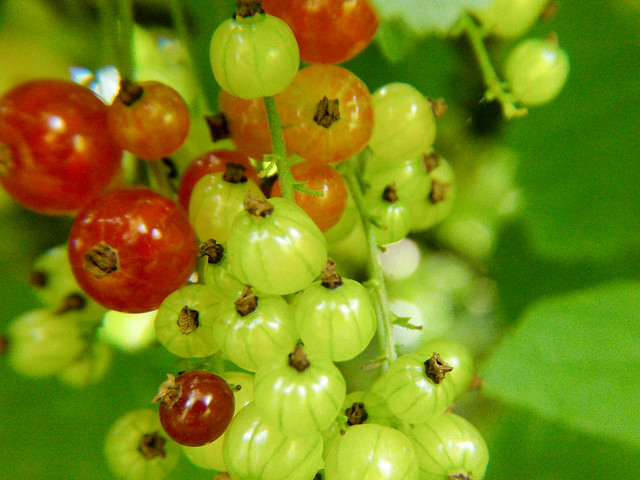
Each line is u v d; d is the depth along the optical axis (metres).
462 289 0.17
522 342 0.08
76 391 0.11
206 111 0.09
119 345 0.11
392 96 0.08
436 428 0.07
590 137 0.11
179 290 0.08
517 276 0.13
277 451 0.07
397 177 0.09
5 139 0.07
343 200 0.08
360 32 0.08
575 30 0.11
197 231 0.08
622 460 0.11
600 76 0.11
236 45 0.07
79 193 0.08
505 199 0.12
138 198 0.07
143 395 0.11
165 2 0.11
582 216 0.11
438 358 0.07
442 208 0.09
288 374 0.06
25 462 0.10
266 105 0.07
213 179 0.08
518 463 0.11
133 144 0.08
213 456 0.08
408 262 0.16
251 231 0.07
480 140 0.13
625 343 0.08
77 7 0.11
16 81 0.11
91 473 0.11
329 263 0.07
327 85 0.07
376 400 0.07
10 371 0.11
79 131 0.08
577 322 0.08
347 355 0.07
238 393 0.08
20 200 0.08
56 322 0.09
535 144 0.11
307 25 0.07
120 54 0.08
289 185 0.07
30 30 0.11
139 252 0.07
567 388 0.07
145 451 0.08
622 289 0.08
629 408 0.07
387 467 0.07
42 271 0.09
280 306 0.07
